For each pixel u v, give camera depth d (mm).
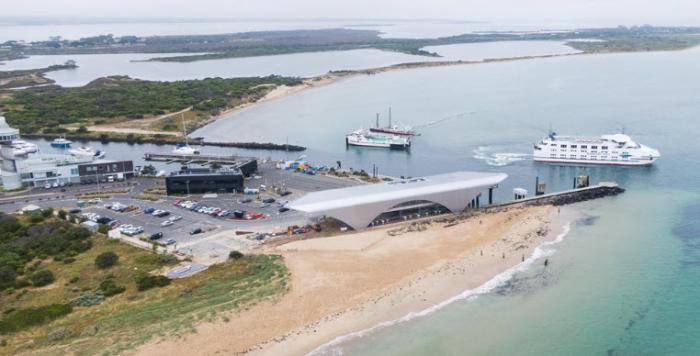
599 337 100312
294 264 126062
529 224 150875
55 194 190000
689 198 172625
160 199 180000
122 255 134500
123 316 103000
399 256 131250
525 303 111500
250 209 167000
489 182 163625
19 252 135375
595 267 126438
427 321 105062
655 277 121375
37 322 102062
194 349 93438
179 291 113312
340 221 153875
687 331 101438
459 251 134250
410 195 153375
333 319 104688
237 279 118688
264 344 96375
